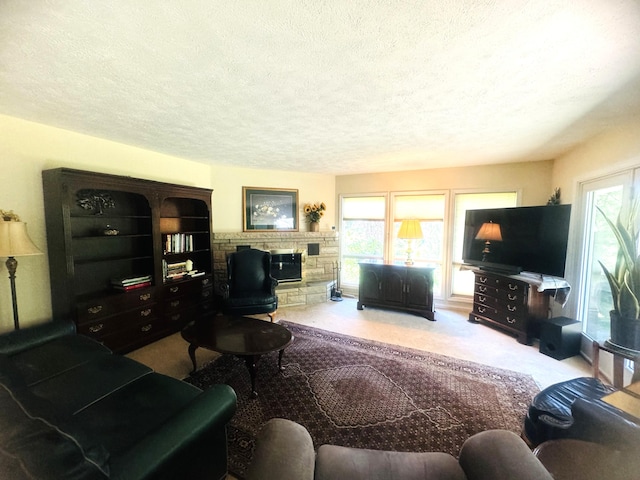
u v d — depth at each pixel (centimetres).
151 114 227
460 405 214
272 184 488
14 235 215
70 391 157
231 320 282
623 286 201
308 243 506
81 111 221
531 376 254
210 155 372
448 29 121
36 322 257
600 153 268
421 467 115
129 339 299
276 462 101
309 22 117
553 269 305
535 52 139
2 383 99
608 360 251
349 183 519
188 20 116
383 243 498
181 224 400
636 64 149
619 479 115
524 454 104
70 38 128
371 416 201
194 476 130
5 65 152
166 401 154
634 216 202
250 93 188
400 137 287
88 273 299
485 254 378
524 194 393
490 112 219
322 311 437
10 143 236
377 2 105
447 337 340
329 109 215
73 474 79
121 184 292
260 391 230
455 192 439
